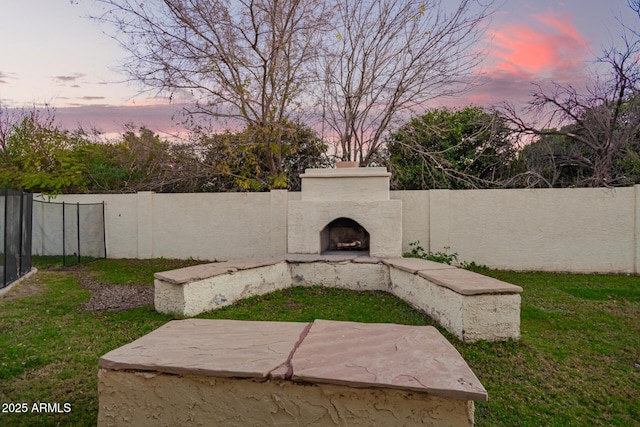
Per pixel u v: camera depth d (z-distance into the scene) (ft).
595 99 33.50
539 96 35.12
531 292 20.88
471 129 37.65
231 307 18.21
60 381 10.58
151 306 17.87
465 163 37.40
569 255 26.27
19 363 11.51
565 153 37.29
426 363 7.22
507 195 27.17
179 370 7.06
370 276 21.53
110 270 27.48
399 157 37.01
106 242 33.60
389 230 22.70
